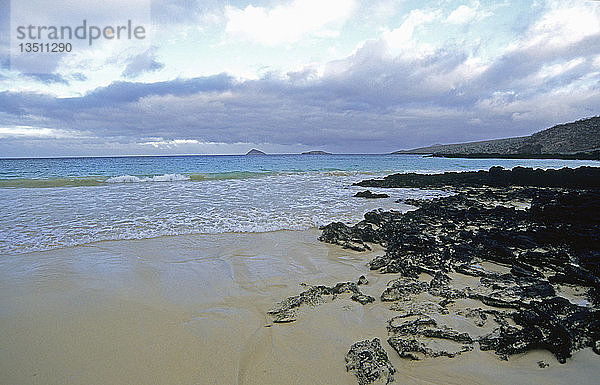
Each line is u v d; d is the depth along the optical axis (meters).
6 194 14.37
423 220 10.66
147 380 3.17
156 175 24.52
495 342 3.73
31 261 6.41
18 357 3.50
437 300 4.89
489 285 5.48
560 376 3.27
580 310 4.41
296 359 3.52
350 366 3.37
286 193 16.20
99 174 26.38
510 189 20.58
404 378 3.21
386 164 50.25
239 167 38.69
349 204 13.62
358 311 4.57
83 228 8.84
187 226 9.24
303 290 5.28
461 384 3.15
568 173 22.23
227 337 3.93
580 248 7.30
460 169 39.50
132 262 6.43
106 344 3.76
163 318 4.36
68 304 4.72
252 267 6.27
